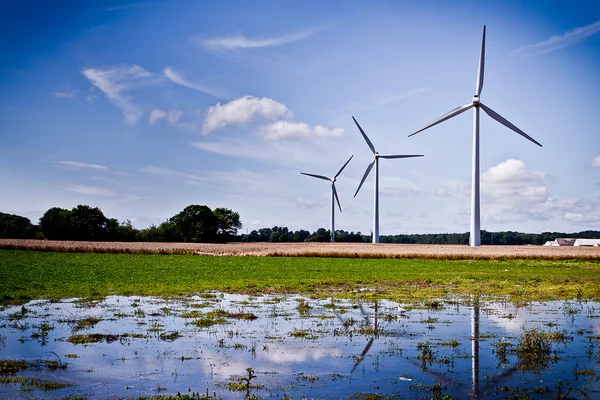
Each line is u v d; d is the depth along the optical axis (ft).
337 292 103.76
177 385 43.21
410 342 59.11
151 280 119.96
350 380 44.86
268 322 70.23
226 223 452.76
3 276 120.98
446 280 128.36
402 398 40.47
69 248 228.22
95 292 97.30
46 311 76.84
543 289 109.81
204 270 148.87
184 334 62.03
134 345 56.34
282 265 172.35
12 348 54.34
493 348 56.24
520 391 42.11
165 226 443.32
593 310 82.84
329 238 589.32
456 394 41.39
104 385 42.88
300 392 41.73
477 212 272.51
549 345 56.18
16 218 468.75
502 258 209.56
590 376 46.19
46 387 42.04
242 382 44.14
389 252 235.61
